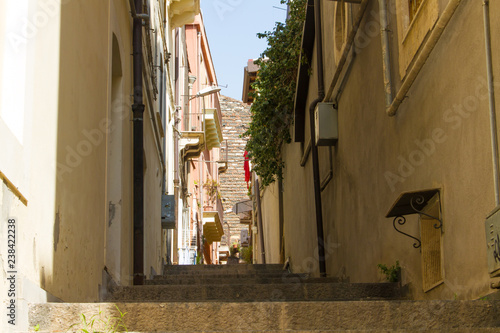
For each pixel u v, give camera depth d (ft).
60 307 13.06
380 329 13.50
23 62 12.40
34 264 12.89
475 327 12.84
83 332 11.96
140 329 13.84
